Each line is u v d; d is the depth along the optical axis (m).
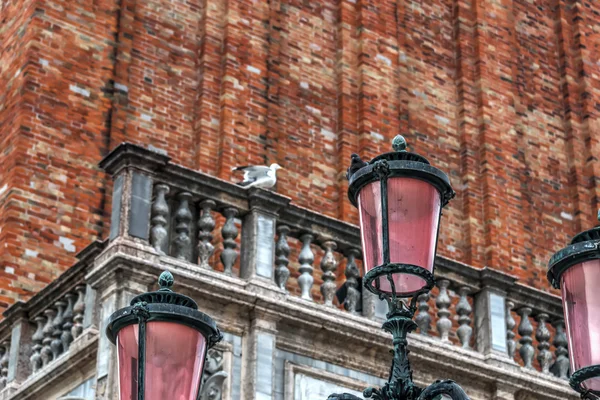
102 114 38.19
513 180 45.06
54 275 35.72
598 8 50.09
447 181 19.33
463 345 32.47
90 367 28.70
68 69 38.09
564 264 18.94
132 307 18.41
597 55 49.81
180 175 29.23
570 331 18.78
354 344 30.31
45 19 38.28
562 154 47.44
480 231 43.50
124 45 39.50
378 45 43.81
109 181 37.59
